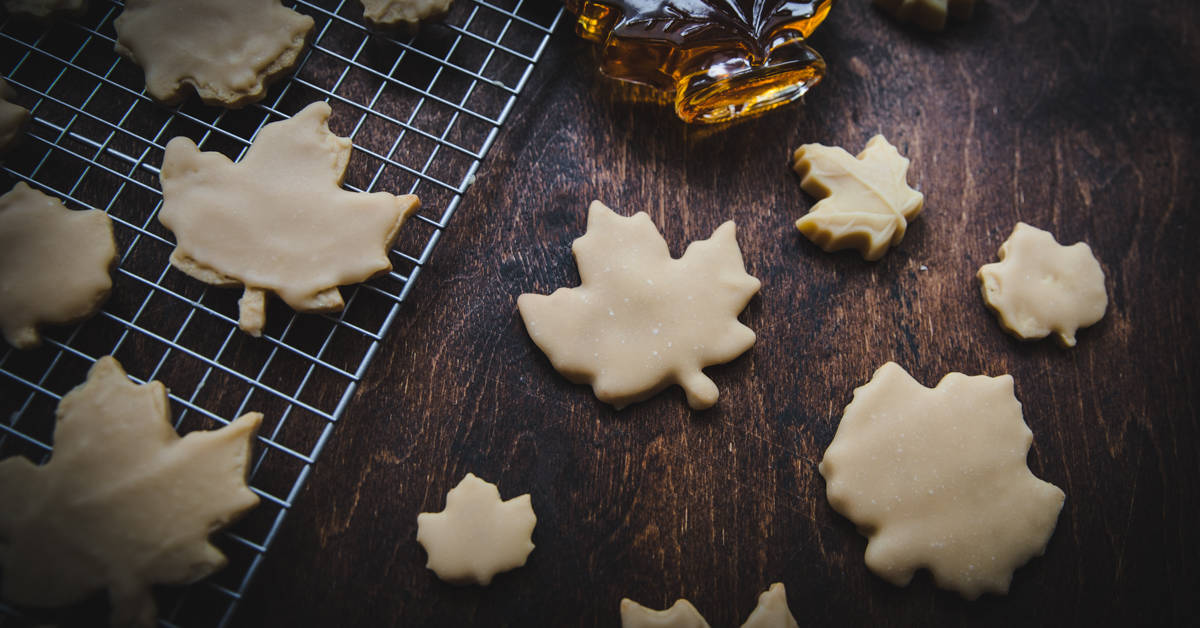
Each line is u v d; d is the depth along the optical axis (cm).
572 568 41
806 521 41
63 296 39
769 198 44
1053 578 41
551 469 41
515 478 41
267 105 43
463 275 42
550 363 42
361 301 42
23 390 40
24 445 40
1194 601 42
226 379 41
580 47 45
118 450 38
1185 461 43
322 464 40
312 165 40
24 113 41
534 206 43
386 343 42
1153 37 46
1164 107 46
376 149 43
